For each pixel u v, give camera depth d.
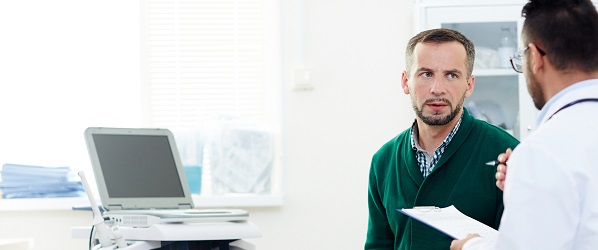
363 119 4.28
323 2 4.28
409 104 4.27
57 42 4.37
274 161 4.30
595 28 1.54
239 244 2.62
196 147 4.29
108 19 4.38
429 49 2.30
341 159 4.27
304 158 4.26
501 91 3.99
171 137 2.86
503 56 3.96
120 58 4.38
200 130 4.32
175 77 4.40
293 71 4.24
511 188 1.47
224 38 4.41
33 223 4.20
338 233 4.25
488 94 3.99
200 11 4.41
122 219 2.49
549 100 1.56
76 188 4.27
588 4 1.56
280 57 4.26
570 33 1.54
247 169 4.26
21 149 4.34
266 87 4.41
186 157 4.28
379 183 2.53
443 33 2.33
